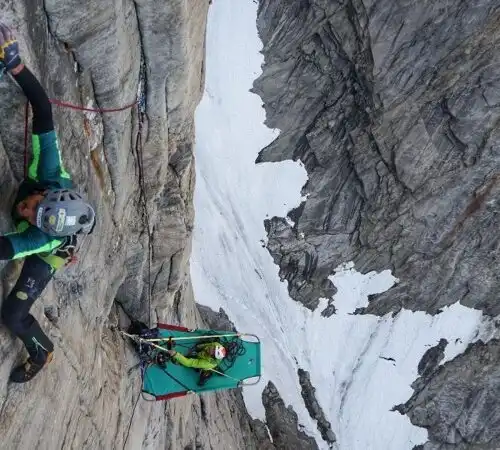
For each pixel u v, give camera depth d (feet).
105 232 25.63
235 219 95.66
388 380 95.91
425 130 88.84
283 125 97.81
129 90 23.86
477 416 92.68
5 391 16.83
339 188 96.89
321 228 96.94
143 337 35.09
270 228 96.84
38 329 16.40
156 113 27.25
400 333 97.96
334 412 94.07
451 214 92.38
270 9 96.12
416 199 92.58
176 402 46.19
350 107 94.17
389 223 94.68
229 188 96.12
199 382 38.93
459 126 87.25
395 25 84.33
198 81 31.60
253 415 83.71
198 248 91.20
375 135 91.40
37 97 14.55
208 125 95.76
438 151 89.66
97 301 26.13
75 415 23.62
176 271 40.47
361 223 96.07
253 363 42.04
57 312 21.18
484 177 89.10
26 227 15.35
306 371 94.68
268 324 93.97
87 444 25.54
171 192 36.68
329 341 97.25
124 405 31.78
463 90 85.81
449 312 97.35
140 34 23.03
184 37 24.06
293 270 97.30
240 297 92.89
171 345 36.63
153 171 30.66
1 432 16.97
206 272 90.84
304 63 95.50
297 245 96.73
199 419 54.85
